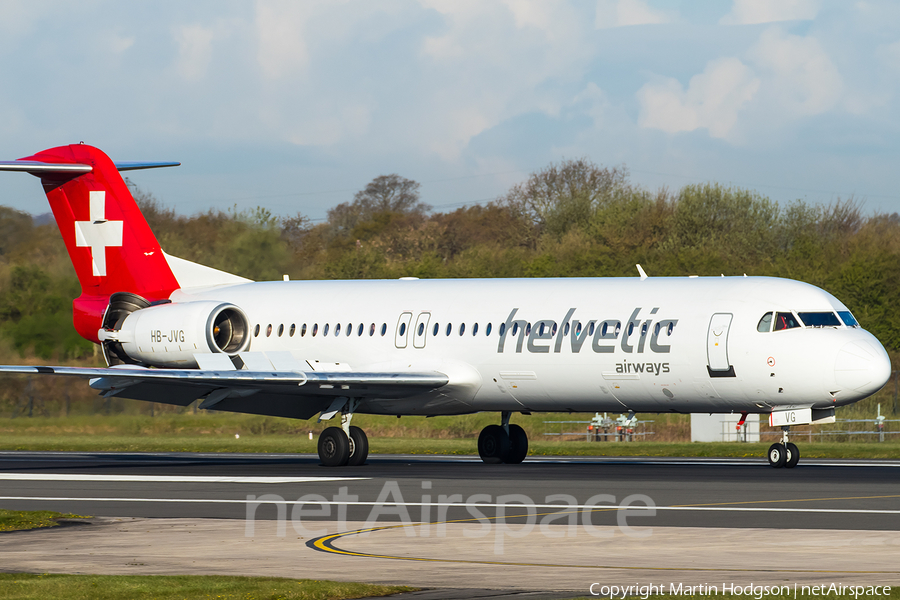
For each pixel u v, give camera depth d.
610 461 127.94
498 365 115.94
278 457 143.25
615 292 113.50
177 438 180.00
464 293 121.50
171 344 125.88
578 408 116.69
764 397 106.00
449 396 119.81
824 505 73.12
